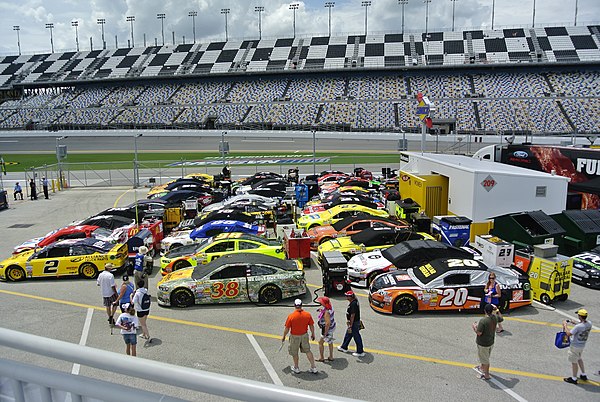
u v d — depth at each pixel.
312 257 18.48
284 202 26.22
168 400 1.99
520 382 9.31
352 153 62.28
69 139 84.69
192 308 13.45
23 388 2.28
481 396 8.79
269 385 1.93
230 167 49.59
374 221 19.23
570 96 77.44
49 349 2.25
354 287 15.08
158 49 109.94
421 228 19.83
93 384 2.12
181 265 16.22
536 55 86.06
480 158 26.83
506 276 13.22
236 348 10.88
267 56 99.88
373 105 84.38
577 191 21.81
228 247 16.20
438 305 12.82
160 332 11.80
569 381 9.30
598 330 11.88
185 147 73.19
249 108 89.00
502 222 16.77
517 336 11.53
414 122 79.56
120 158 62.47
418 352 10.63
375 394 8.84
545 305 13.64
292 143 74.06
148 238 18.08
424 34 99.94
